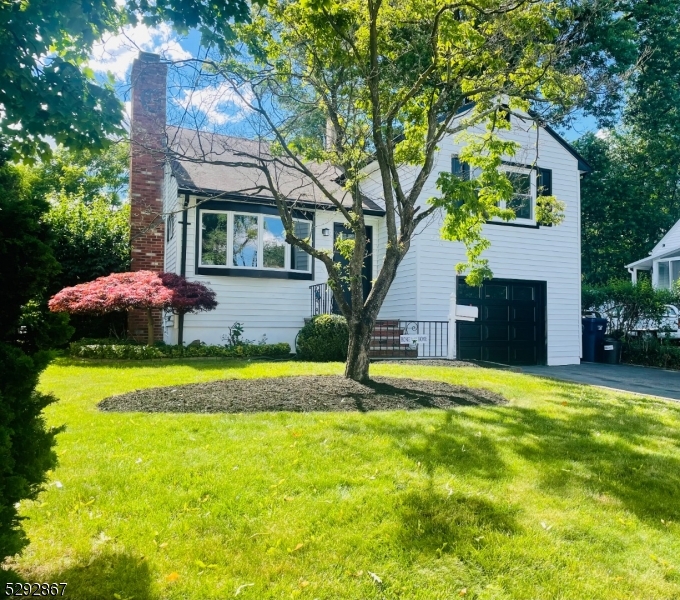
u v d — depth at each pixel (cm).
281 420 498
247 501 321
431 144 720
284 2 709
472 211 669
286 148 711
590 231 2561
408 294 1264
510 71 732
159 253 1370
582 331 1448
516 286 1341
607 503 344
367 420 504
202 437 442
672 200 2667
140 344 1135
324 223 1312
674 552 287
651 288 1357
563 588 248
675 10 1891
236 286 1216
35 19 301
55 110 326
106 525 289
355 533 287
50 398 239
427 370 863
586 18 930
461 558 268
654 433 518
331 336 1047
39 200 245
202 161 689
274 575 247
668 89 2052
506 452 431
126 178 2119
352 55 692
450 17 668
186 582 239
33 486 236
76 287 1017
